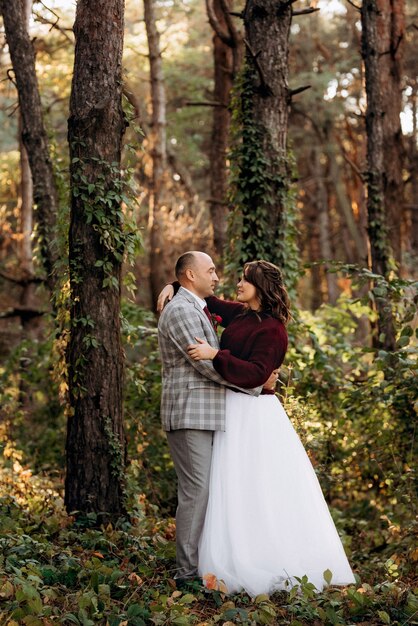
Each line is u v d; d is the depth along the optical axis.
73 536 4.70
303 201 28.91
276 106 6.99
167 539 5.23
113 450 5.10
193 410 4.25
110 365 5.13
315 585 4.13
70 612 3.63
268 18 6.94
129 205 5.14
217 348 4.40
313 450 6.37
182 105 20.97
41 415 8.78
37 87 8.48
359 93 23.83
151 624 3.64
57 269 5.37
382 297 6.37
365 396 6.32
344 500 7.62
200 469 4.27
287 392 6.18
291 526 4.17
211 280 4.48
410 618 3.89
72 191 5.05
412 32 22.23
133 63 18.20
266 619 3.74
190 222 15.52
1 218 16.69
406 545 5.63
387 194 9.48
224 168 12.97
